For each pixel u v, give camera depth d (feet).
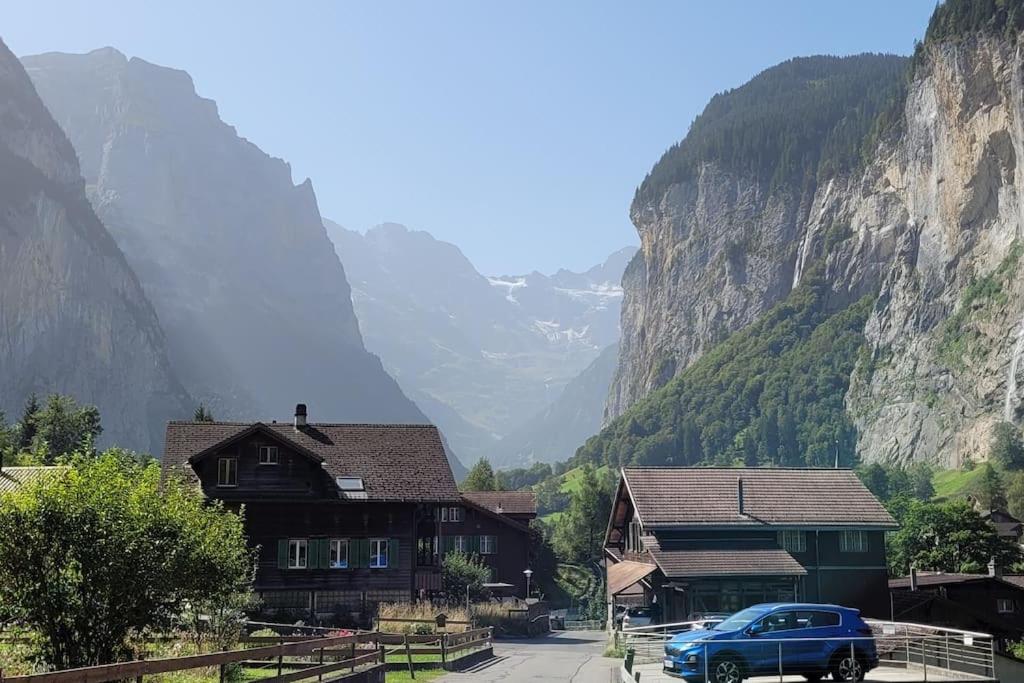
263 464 188.14
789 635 93.09
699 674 91.50
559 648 189.06
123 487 87.25
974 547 300.40
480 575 252.83
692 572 189.06
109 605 83.87
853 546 202.90
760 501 205.46
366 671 98.37
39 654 82.43
